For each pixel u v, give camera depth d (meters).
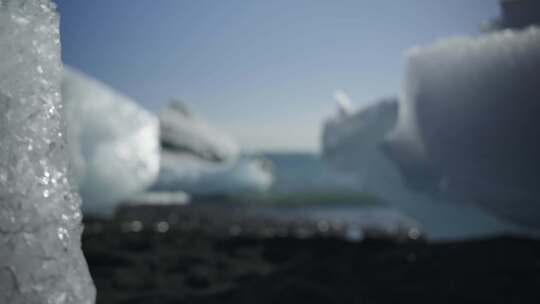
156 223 8.14
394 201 7.45
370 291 2.77
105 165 6.81
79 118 6.69
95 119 6.90
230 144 20.88
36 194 0.57
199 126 19.98
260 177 17.95
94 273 3.76
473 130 4.08
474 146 4.13
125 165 7.13
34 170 0.58
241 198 14.48
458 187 4.68
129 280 3.54
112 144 6.97
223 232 7.11
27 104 0.58
